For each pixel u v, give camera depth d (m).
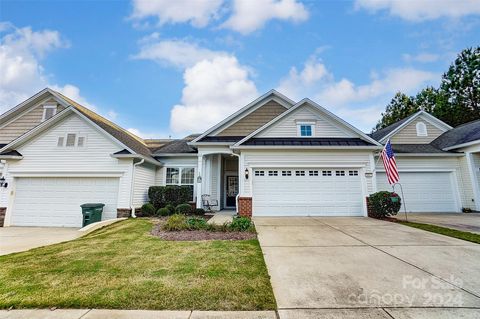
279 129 12.31
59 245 6.18
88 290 3.41
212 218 10.48
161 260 4.75
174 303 3.04
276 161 11.29
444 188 13.05
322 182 11.18
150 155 13.59
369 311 2.86
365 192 10.98
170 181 14.09
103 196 11.20
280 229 7.83
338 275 3.94
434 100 26.28
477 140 11.76
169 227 7.80
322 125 12.27
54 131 11.66
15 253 5.67
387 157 10.26
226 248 5.61
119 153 11.23
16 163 11.41
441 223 8.89
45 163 11.41
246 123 14.48
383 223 8.91
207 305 2.99
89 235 7.75
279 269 4.21
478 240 6.12
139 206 11.92
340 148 11.05
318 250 5.38
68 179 11.39
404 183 13.11
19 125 14.28
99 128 11.45
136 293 3.30
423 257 4.82
